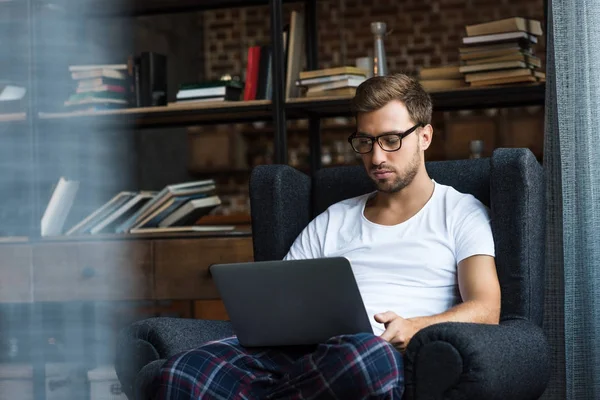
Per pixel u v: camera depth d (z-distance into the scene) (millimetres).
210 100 3697
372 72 3697
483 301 2273
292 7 7426
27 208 3922
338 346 1966
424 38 7625
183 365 2123
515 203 2406
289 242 2715
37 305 3754
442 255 2441
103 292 3645
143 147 6016
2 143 4234
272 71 3609
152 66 3846
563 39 2871
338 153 7461
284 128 3562
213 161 7402
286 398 2027
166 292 3621
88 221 3762
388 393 1899
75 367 3633
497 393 1918
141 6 3986
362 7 7723
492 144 6988
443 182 2676
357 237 2568
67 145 4414
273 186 2691
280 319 2168
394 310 2418
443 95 3414
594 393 2779
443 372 1882
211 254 3590
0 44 4004
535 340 2191
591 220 2822
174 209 3738
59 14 3973
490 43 3375
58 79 3904
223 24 7895
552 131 2984
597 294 2801
